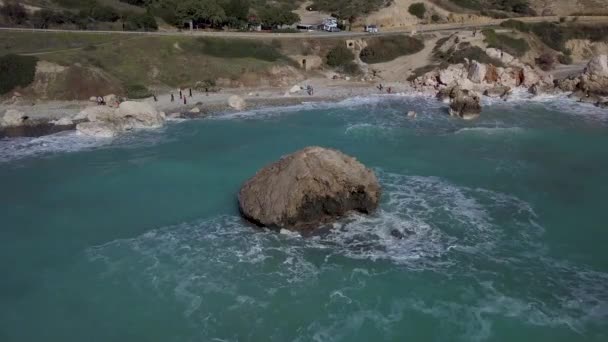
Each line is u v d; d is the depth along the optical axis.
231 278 33.22
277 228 38.00
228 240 37.66
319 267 34.03
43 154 56.28
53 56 79.44
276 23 117.56
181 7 108.56
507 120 67.69
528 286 31.97
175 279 33.31
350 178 38.78
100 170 51.91
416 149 56.75
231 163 53.31
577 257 35.25
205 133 63.34
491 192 45.31
